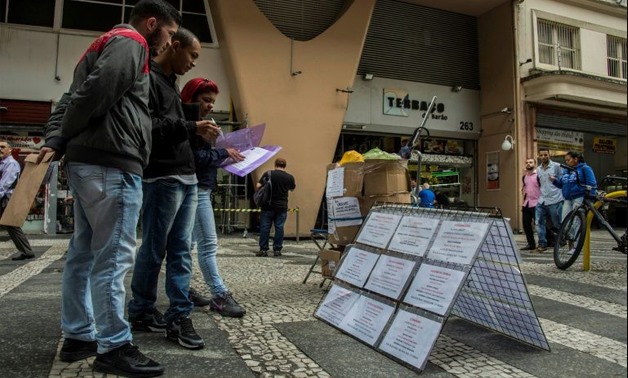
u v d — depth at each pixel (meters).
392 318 2.83
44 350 2.61
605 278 5.34
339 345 2.86
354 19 12.75
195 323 3.30
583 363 2.62
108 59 2.10
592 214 5.90
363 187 4.15
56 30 11.38
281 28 12.50
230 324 3.28
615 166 17.66
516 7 15.30
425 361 2.45
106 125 2.20
